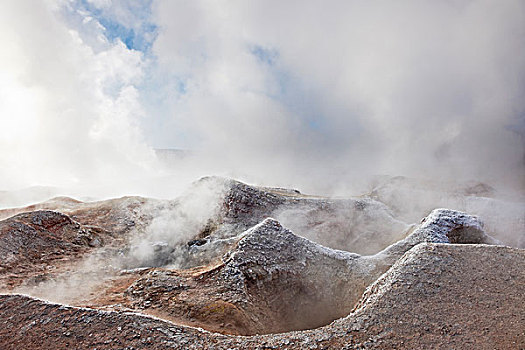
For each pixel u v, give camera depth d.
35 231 21.31
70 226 23.84
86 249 22.09
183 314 12.29
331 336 9.11
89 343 9.10
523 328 8.75
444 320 9.30
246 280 14.51
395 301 10.20
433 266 11.72
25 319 10.29
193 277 15.25
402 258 12.92
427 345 8.50
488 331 8.78
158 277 15.62
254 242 16.94
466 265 11.84
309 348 8.71
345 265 16.31
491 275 11.23
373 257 16.64
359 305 11.67
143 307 13.12
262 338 9.34
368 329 9.23
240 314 12.04
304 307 14.90
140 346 8.88
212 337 9.33
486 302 9.91
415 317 9.48
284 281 15.25
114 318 10.00
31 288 15.55
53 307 10.72
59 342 9.24
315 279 15.66
